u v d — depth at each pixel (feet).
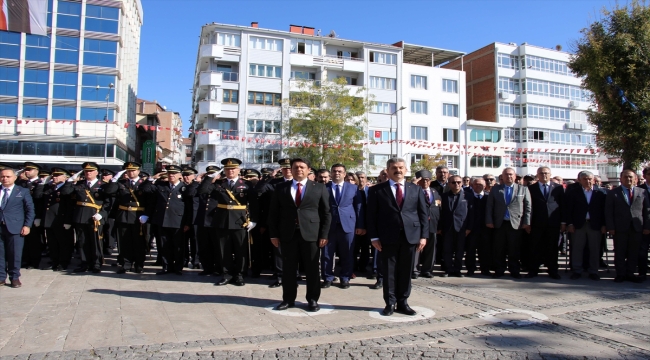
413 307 21.59
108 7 118.01
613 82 47.80
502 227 30.32
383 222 20.22
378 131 128.06
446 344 16.34
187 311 20.33
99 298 22.44
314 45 130.41
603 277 30.81
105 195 30.45
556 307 21.90
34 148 111.55
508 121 149.48
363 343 16.33
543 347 16.12
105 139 111.55
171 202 29.40
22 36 111.14
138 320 18.78
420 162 128.06
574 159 153.79
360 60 133.49
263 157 120.98
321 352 15.37
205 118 121.90
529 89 150.41
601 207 29.73
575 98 157.99
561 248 40.01
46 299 22.08
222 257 26.61
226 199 26.35
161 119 223.92
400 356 15.10
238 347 15.71
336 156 113.50
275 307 21.22
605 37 48.03
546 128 151.64
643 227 28.55
